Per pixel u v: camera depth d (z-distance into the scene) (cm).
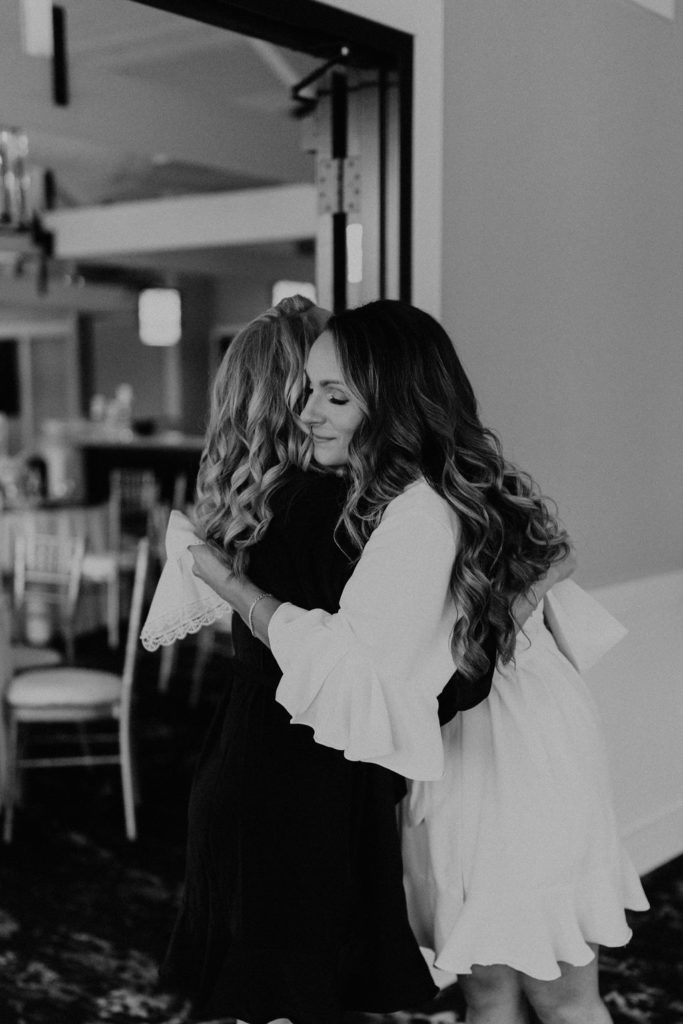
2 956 286
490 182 271
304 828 166
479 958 177
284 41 233
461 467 168
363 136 259
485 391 276
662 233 335
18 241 764
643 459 334
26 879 335
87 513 630
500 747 180
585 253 305
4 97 510
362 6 237
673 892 321
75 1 498
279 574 166
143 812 393
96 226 856
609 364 318
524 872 177
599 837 183
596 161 306
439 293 259
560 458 302
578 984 188
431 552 157
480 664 167
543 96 286
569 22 292
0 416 1232
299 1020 165
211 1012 170
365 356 162
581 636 203
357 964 171
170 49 593
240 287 1297
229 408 176
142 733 487
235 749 171
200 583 182
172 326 925
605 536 321
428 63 252
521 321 286
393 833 172
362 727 154
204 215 807
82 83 543
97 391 1352
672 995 265
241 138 629
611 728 317
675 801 346
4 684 381
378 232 260
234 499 171
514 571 171
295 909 165
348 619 156
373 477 163
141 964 283
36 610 639
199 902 178
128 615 679
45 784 423
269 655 169
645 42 320
